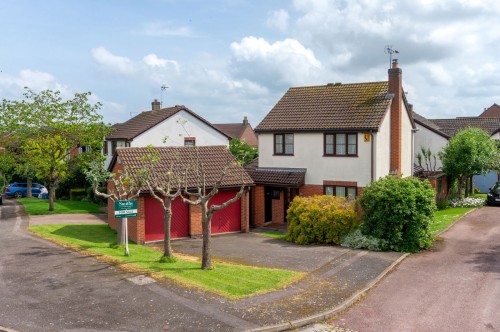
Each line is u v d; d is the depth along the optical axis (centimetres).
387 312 1176
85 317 1087
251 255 1820
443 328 1073
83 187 4069
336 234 2056
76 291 1265
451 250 1880
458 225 2438
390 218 1891
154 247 2022
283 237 2292
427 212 1914
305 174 2659
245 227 2444
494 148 3359
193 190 2227
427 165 3753
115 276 1403
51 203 3133
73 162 3303
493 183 4272
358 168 2486
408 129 2914
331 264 1647
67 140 3130
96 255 1677
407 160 2892
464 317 1138
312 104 2814
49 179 3123
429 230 1931
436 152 3753
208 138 3878
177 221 2238
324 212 2073
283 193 2727
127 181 1911
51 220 2719
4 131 3041
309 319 1094
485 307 1204
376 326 1084
